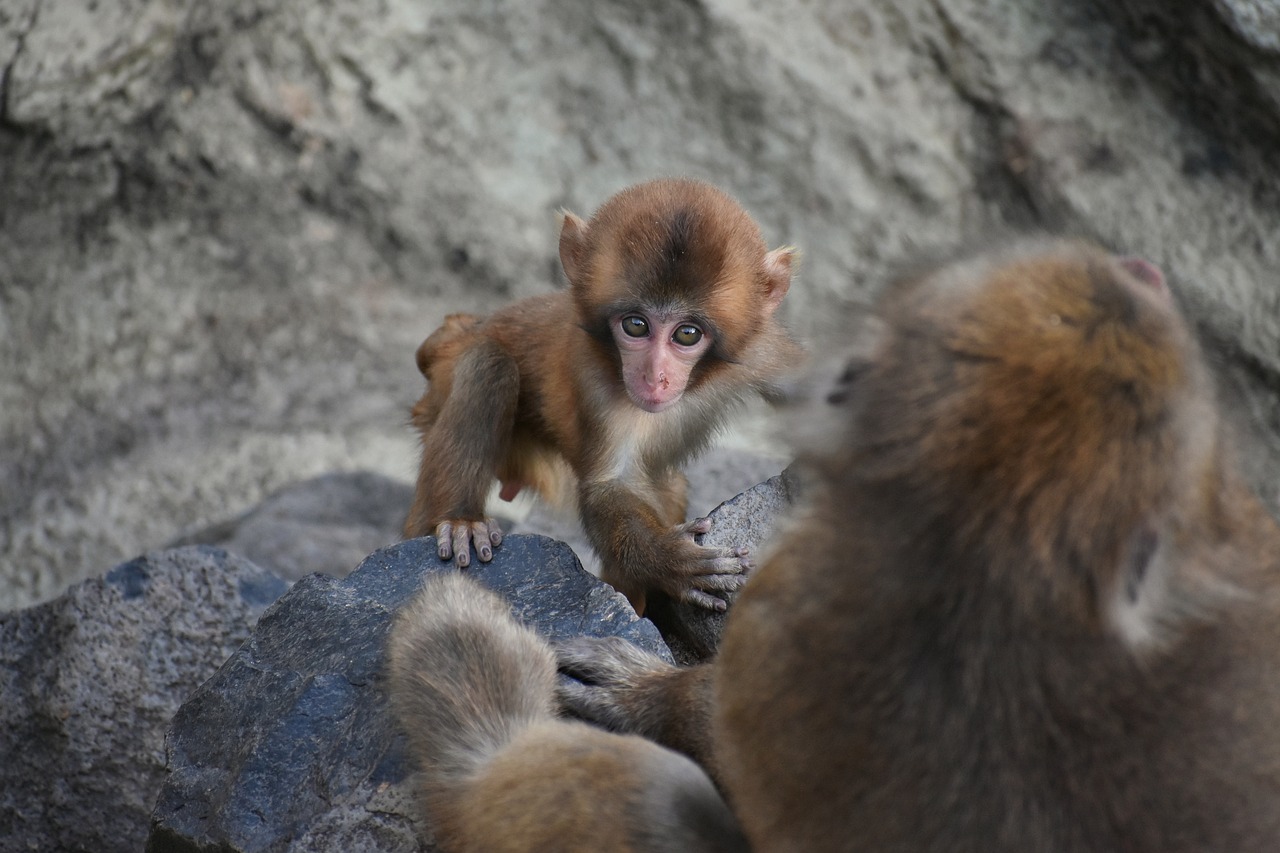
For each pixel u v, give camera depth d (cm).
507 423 1223
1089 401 518
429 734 784
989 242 618
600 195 2209
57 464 2092
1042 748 529
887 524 538
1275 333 1988
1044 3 2055
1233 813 534
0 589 2041
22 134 1953
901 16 2111
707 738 769
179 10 1978
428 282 2253
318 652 885
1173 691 538
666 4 2122
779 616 579
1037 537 513
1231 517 586
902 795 544
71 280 2106
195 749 872
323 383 2200
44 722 1166
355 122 2148
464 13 2125
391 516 1800
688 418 1220
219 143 2114
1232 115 1961
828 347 605
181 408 2150
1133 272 652
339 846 765
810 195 2192
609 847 655
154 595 1190
